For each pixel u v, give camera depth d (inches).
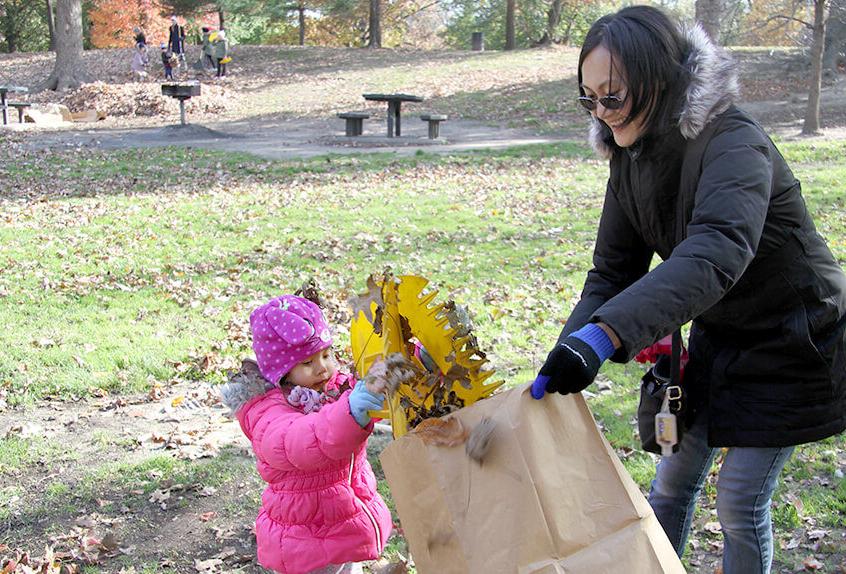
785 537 157.6
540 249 393.4
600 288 112.2
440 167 652.7
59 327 288.4
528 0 1763.0
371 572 147.3
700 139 92.0
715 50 91.7
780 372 99.4
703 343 106.5
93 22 1732.3
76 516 171.6
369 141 807.7
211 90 1187.9
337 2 1792.6
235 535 164.1
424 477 80.4
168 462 192.1
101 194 550.3
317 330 108.6
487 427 79.7
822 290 97.9
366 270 361.4
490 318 290.4
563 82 1200.8
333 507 109.4
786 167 95.8
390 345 91.2
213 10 1808.6
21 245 406.9
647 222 101.8
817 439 100.5
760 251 95.8
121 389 238.5
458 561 79.0
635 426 205.9
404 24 2116.1
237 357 259.3
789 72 1145.4
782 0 1338.6
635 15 91.3
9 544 161.2
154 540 162.9
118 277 351.3
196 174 628.1
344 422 95.6
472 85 1214.3
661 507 114.8
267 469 108.8
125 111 1076.5
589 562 79.1
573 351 78.2
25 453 198.7
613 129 96.3
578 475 81.5
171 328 287.1
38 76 1323.8
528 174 622.8
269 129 951.6
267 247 402.9
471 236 422.0
